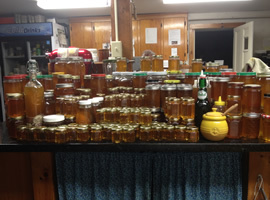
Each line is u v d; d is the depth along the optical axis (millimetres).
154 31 5500
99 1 2611
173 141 1172
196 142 1145
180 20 5426
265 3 4898
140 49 5582
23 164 1392
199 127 1283
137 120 1299
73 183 1378
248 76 1370
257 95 1185
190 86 1427
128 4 2291
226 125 1146
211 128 1133
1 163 1373
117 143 1160
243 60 5320
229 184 1311
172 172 1303
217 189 1313
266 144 1104
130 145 1152
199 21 5812
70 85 1465
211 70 1678
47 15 5492
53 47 4879
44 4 2709
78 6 2814
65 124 1353
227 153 1292
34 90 1323
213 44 8039
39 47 5066
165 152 1301
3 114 5035
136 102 1472
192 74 1624
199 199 1308
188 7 5090
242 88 1272
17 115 1307
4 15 5379
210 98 1470
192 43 5898
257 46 5762
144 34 5527
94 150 1173
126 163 1319
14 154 1376
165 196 1324
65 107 1374
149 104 1486
